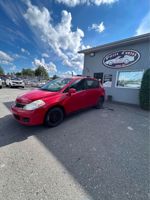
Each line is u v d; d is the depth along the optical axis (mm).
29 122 3486
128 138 3529
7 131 3680
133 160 2590
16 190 1809
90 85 5684
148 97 6688
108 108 6793
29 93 4148
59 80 5051
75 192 1813
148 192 1844
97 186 1928
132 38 7312
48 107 3738
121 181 2037
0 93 10766
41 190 1826
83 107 5281
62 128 4023
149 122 4840
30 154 2668
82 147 3014
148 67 7320
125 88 8492
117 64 8789
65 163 2430
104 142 3279
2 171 2156
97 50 9797
